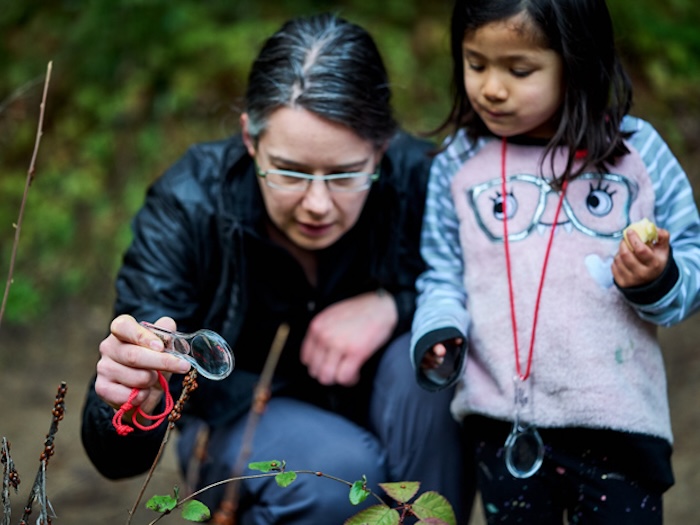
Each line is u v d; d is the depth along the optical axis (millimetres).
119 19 4844
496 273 1978
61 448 3264
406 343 2285
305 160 1950
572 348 1888
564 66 1878
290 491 2119
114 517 2812
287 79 1937
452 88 2111
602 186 1933
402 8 5113
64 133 4746
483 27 1850
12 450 3234
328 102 1908
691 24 5340
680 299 1803
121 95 4738
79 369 3861
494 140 2051
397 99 4746
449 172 2109
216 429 2252
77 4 5035
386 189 2252
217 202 2172
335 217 2043
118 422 1688
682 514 2801
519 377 1919
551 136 1990
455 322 1929
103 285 4332
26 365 3885
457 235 2105
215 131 4641
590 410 1867
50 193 4609
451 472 2205
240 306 2172
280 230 2184
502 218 1982
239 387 2225
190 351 1663
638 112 4922
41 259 4426
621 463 1900
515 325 1932
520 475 1889
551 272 1920
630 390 1887
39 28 5035
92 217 4516
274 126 1955
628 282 1786
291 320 2266
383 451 2232
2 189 4633
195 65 4777
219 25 4945
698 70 5219
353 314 2281
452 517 1581
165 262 2164
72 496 2941
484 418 2012
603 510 1908
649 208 1931
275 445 2168
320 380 2256
